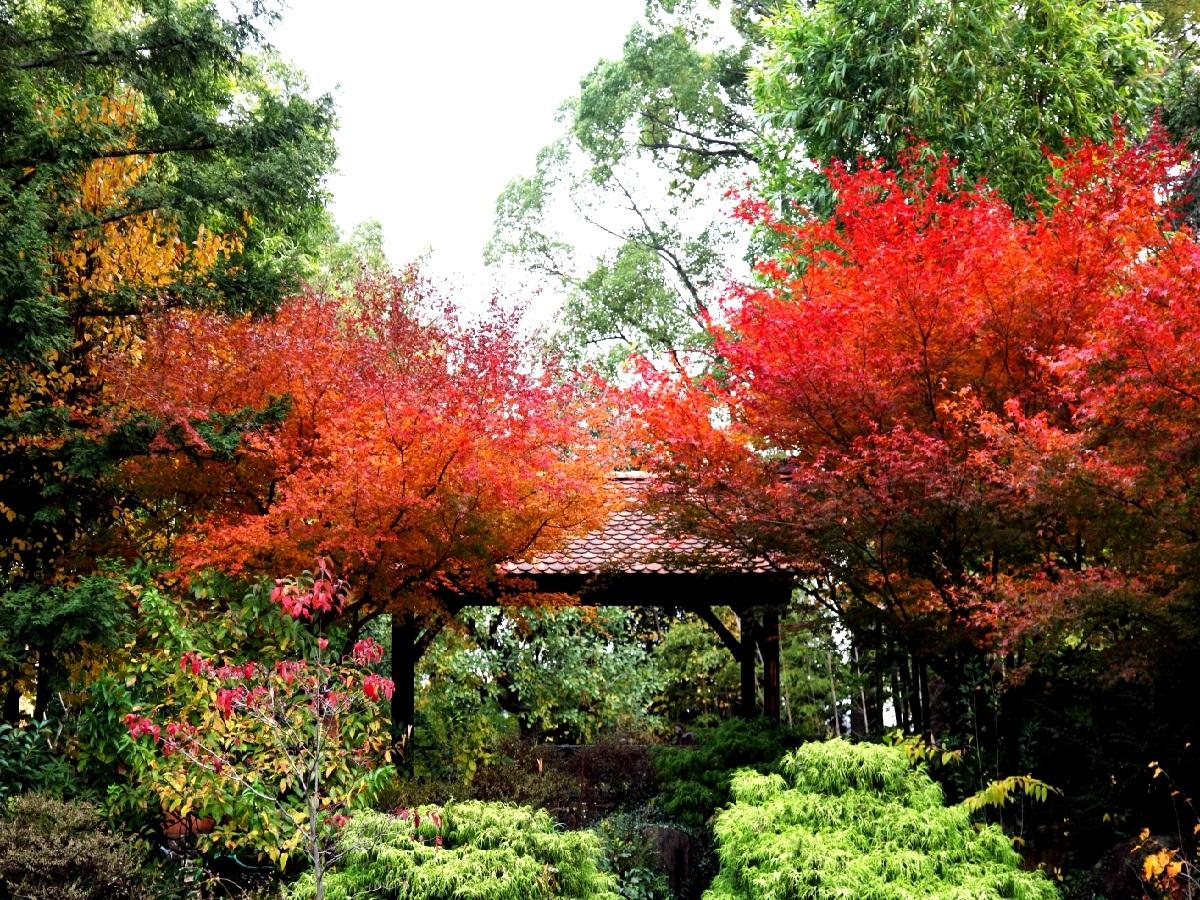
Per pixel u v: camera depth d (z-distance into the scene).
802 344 10.27
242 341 11.73
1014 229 10.69
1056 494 8.35
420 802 10.94
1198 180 12.62
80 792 9.57
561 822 11.48
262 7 14.84
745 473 10.96
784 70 17.64
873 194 11.02
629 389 11.24
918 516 9.83
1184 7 21.89
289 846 7.97
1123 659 8.70
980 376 10.39
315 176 15.41
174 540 11.88
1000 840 7.63
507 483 10.97
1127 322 7.82
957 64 16.02
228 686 8.73
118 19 18.12
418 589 12.02
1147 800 9.49
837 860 7.32
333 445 10.90
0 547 12.42
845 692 17.02
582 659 16.33
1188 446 7.62
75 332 13.09
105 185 13.76
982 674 10.27
